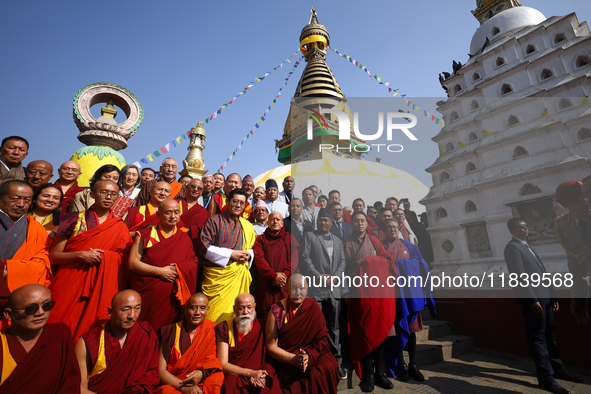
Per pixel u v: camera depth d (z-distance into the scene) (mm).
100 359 2975
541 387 4195
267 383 3402
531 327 4262
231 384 3195
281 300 3980
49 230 4129
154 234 4113
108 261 3678
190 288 3990
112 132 8648
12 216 3465
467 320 6086
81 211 4277
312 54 20812
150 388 3039
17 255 3383
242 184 6941
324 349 3756
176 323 3643
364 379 4156
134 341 3164
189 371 3391
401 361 4484
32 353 2643
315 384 3443
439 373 4742
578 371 4598
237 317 3693
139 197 5336
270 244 4680
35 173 4500
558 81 7184
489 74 8703
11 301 2646
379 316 3986
